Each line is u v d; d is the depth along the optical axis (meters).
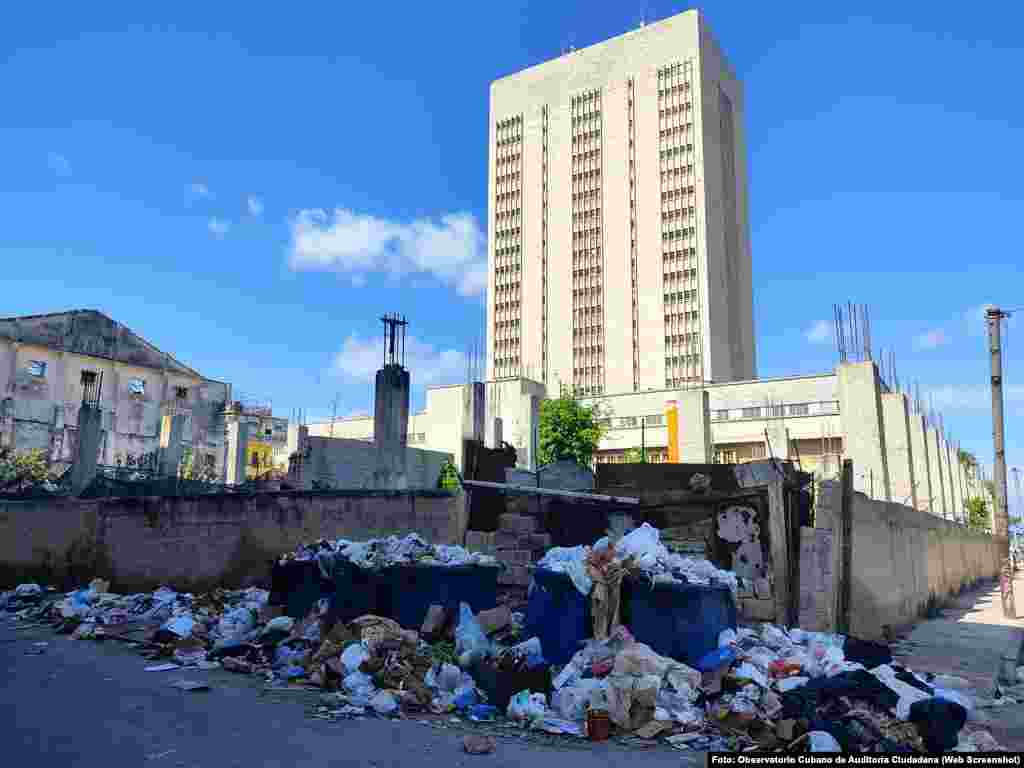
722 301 96.94
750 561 10.62
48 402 48.50
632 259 99.19
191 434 55.31
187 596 13.34
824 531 10.36
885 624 13.13
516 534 11.87
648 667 6.95
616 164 102.69
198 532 14.57
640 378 95.50
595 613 7.70
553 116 109.56
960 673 9.66
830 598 10.16
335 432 72.81
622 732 6.34
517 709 6.66
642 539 8.66
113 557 15.12
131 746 5.25
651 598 7.63
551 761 5.46
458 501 12.84
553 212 106.94
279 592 10.31
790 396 59.19
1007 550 31.03
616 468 11.95
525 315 106.50
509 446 17.67
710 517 10.97
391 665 7.57
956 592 25.28
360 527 13.80
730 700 6.56
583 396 66.19
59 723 5.83
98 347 52.00
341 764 5.04
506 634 8.85
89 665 8.56
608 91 105.12
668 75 100.56
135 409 52.91
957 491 59.47
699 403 34.56
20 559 16.08
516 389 52.19
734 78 110.81
